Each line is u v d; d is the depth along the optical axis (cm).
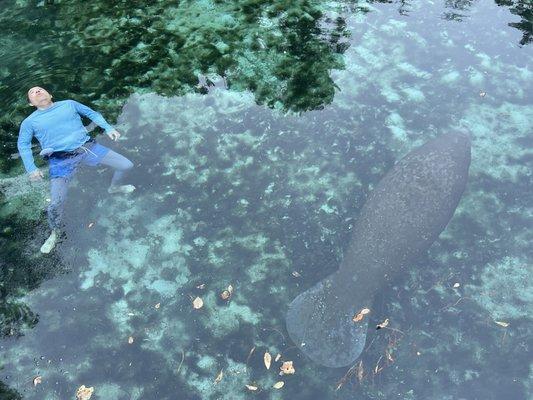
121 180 545
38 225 515
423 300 489
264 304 484
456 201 502
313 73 641
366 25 708
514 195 556
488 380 451
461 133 542
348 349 449
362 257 460
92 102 607
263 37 678
